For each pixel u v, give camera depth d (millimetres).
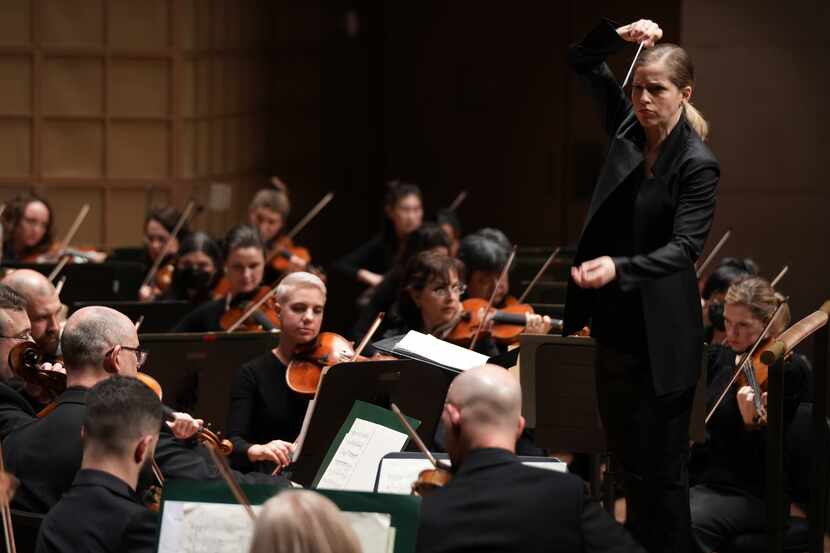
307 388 13641
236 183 28625
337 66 30578
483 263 17391
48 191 26594
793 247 22844
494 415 8695
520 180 28312
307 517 6258
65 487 10141
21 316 12156
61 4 26281
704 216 9367
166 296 19469
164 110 26938
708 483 13672
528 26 27828
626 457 9984
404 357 12578
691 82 9617
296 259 22281
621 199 9680
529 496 8398
